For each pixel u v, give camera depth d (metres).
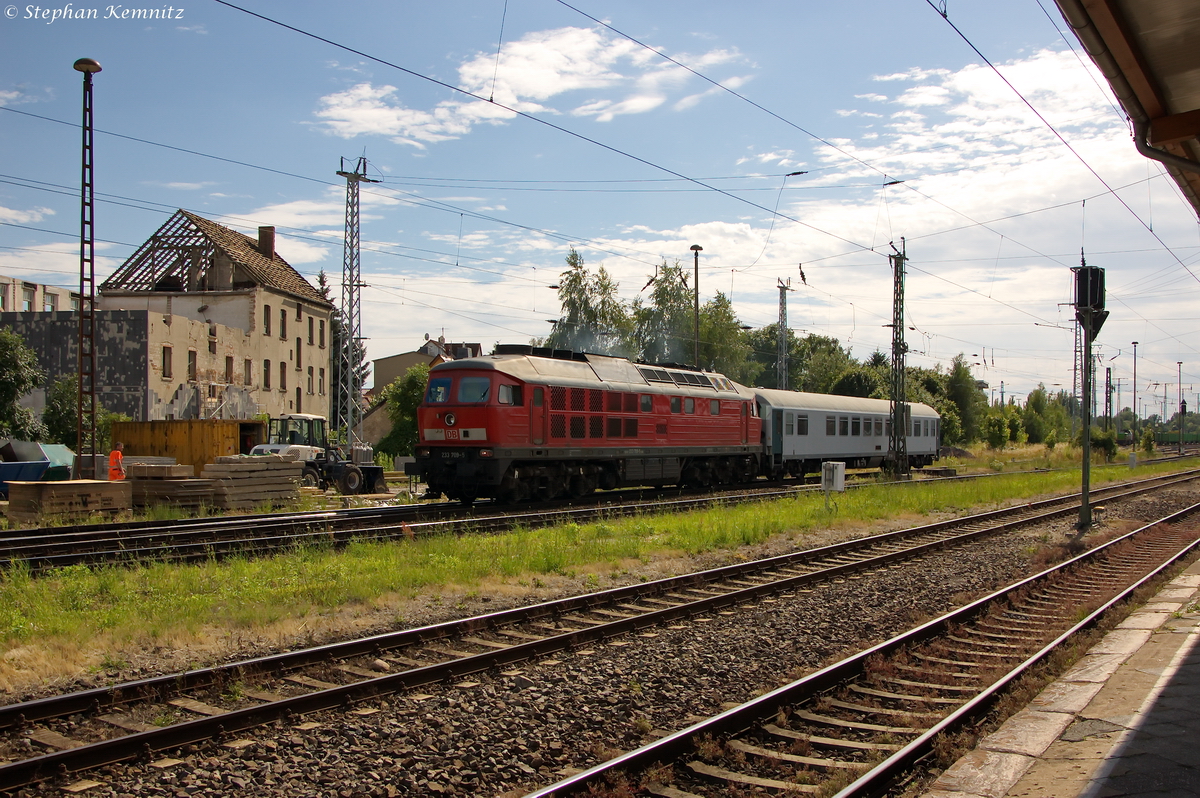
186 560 12.92
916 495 25.84
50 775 5.41
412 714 6.72
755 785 5.60
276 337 48.44
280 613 9.63
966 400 72.69
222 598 10.29
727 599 11.08
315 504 23.00
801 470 35.16
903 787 5.46
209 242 46.62
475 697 7.18
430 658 8.38
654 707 7.14
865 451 39.03
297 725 6.47
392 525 17.06
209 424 26.81
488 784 5.61
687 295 54.19
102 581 10.77
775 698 6.87
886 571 13.93
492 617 9.53
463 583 11.79
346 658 8.20
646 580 12.69
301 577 11.64
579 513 19.14
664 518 18.95
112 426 27.48
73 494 18.16
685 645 9.03
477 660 7.95
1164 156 9.53
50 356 38.47
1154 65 8.56
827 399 36.75
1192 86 9.08
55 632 8.55
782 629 9.82
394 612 10.23
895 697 7.44
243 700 7.00
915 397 62.72
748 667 8.35
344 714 6.70
